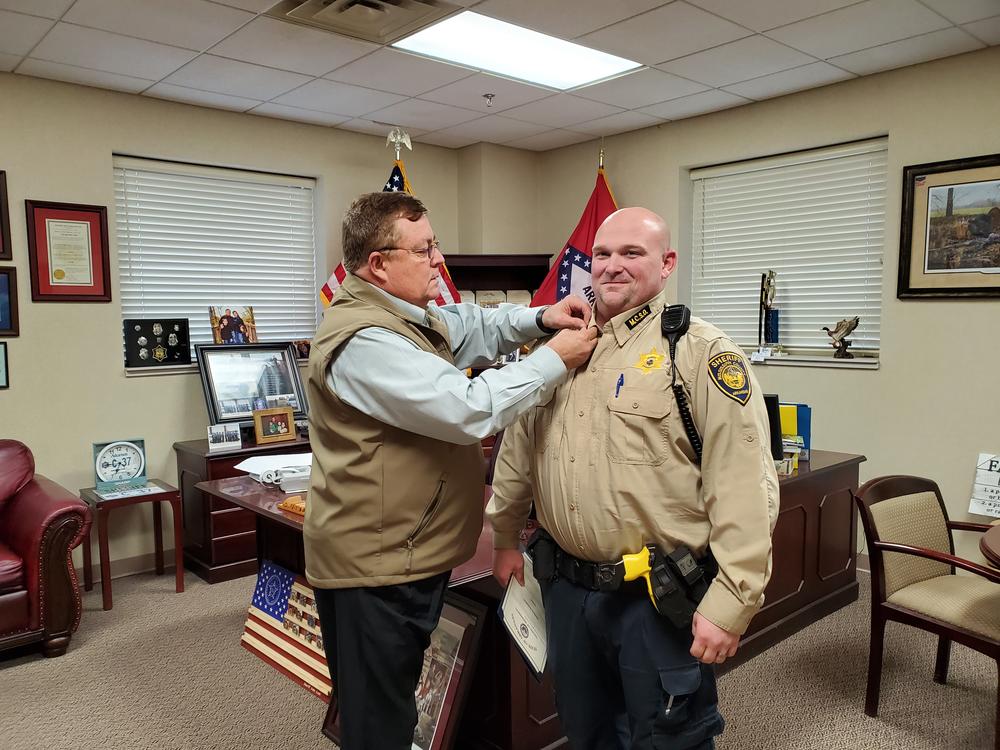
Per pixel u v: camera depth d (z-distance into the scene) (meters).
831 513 3.23
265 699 2.59
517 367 1.37
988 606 2.26
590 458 1.40
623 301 1.43
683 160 4.54
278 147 4.43
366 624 1.42
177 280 4.25
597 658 1.50
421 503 1.41
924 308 3.60
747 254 4.49
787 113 4.04
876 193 3.91
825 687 2.62
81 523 2.96
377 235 1.42
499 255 4.96
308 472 2.58
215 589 3.69
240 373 4.16
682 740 1.41
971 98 3.38
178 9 2.78
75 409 3.76
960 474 3.53
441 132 4.78
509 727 1.99
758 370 4.27
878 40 3.20
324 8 2.79
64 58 3.29
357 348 1.35
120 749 2.29
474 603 2.00
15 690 2.67
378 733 1.47
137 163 4.01
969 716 2.42
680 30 3.06
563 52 3.35
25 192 3.56
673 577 1.33
